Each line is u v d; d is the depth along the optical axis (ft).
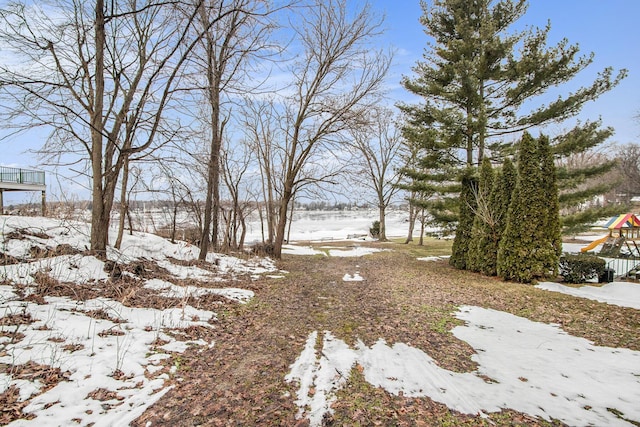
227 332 17.30
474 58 44.65
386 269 42.32
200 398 10.91
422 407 10.64
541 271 30.89
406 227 182.80
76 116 22.68
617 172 99.14
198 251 39.42
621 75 37.76
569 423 9.73
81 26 25.05
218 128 38.50
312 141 49.11
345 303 24.44
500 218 35.99
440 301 24.89
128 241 33.76
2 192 61.21
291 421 9.84
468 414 10.25
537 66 39.58
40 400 9.54
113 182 25.48
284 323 19.42
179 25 26.08
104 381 11.06
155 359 13.16
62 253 23.26
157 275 26.61
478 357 14.66
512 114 44.11
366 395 11.37
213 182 37.68
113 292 19.88
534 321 20.01
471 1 44.70
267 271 39.01
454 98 44.80
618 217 49.49
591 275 30.12
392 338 17.07
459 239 43.06
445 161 47.09
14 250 22.00
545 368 13.47
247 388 11.67
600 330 18.17
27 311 14.69
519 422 9.79
